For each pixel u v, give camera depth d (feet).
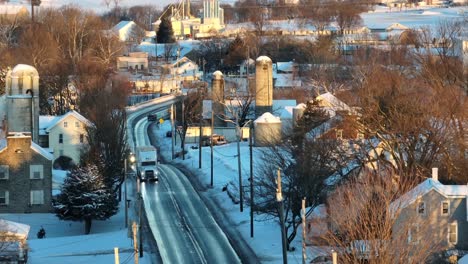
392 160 322.14
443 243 249.14
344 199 238.07
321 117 362.33
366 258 202.59
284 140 351.46
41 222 329.52
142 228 299.17
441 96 344.49
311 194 272.51
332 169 287.69
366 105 321.11
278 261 261.24
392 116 308.81
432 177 262.67
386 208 206.69
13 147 340.59
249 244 281.33
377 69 495.00
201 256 270.26
